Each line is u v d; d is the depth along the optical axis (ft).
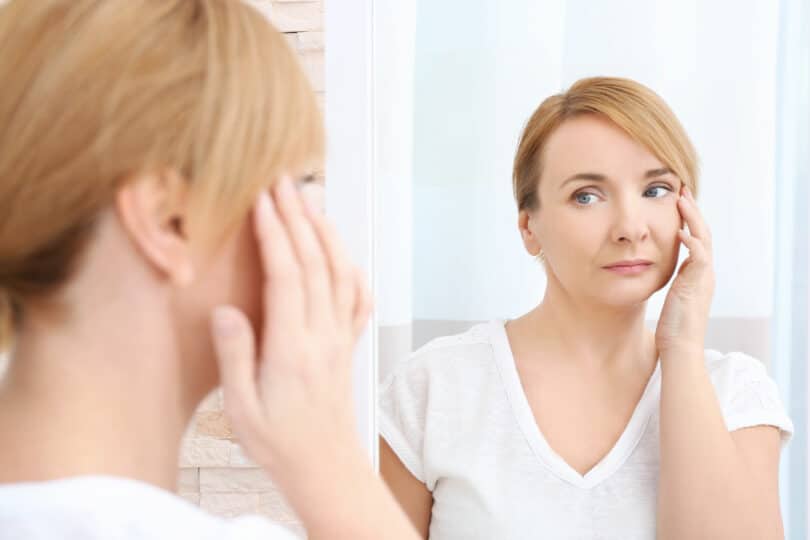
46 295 1.07
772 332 2.98
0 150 1.05
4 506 1.01
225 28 1.13
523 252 2.93
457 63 2.97
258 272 1.18
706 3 2.97
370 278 2.70
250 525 1.10
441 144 2.97
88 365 1.09
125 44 1.05
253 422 1.14
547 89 2.97
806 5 2.96
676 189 2.66
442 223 2.96
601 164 2.63
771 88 2.97
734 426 2.58
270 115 1.12
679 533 2.45
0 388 1.12
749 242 2.98
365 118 2.67
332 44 2.67
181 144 1.06
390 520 1.19
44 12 1.08
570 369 2.71
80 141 1.03
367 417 2.69
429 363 2.84
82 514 1.00
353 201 2.68
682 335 2.57
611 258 2.63
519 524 2.59
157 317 1.12
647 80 2.98
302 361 1.15
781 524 2.59
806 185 2.97
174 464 1.19
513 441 2.67
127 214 1.05
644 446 2.60
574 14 2.98
